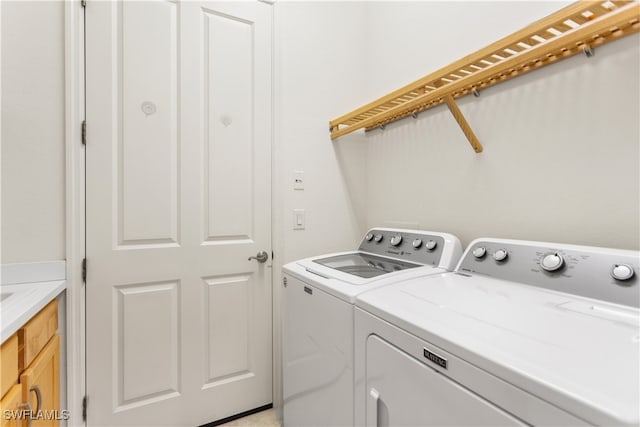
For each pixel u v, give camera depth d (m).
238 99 1.68
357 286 1.02
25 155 1.24
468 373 0.59
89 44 1.35
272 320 1.78
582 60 1.04
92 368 1.36
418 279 1.08
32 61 1.25
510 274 1.01
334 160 1.97
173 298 1.54
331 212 1.96
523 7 1.20
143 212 1.46
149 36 1.47
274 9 1.77
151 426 1.48
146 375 1.47
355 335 0.93
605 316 0.71
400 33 1.82
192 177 1.57
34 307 0.96
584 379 0.47
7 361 0.81
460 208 1.46
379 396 0.83
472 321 0.70
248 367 1.71
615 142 0.97
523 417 0.51
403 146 1.80
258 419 1.67
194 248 1.58
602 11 0.89
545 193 1.14
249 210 1.72
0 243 1.21
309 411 1.19
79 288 1.32
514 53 1.12
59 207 1.29
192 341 1.57
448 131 1.52
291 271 1.34
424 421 0.69
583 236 1.04
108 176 1.39
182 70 1.54
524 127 1.20
